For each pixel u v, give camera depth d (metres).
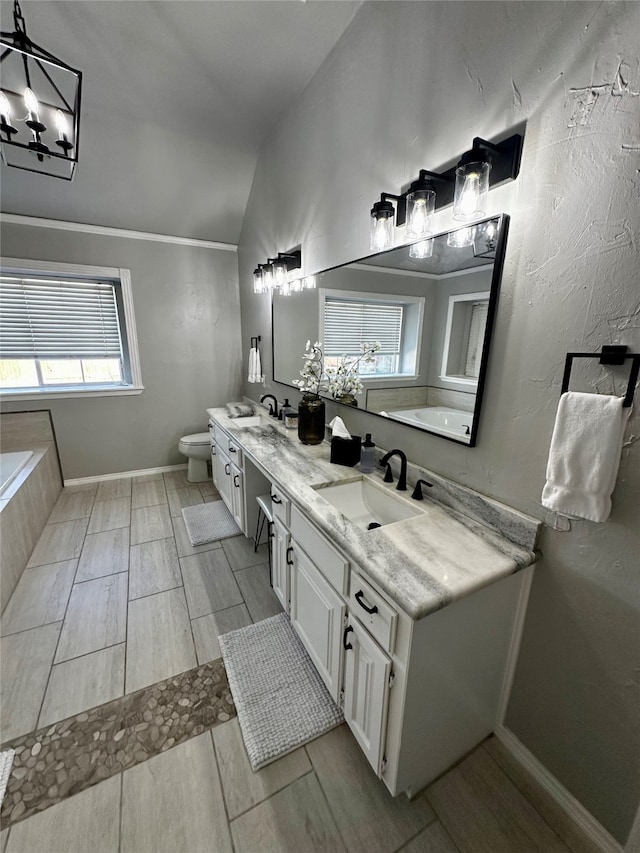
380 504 1.54
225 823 1.08
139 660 1.61
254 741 1.28
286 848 1.03
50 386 3.20
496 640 1.14
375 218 1.33
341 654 1.24
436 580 0.95
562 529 1.02
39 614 1.87
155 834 1.05
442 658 1.01
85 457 3.40
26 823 1.07
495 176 1.04
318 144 1.95
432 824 1.08
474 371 1.20
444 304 1.29
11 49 1.12
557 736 1.12
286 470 1.71
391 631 0.96
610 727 0.98
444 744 1.15
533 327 1.02
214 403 3.87
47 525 2.72
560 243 0.93
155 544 2.51
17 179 2.52
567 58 0.86
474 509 1.25
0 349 2.97
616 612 0.93
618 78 0.78
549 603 1.08
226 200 3.11
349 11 1.56
